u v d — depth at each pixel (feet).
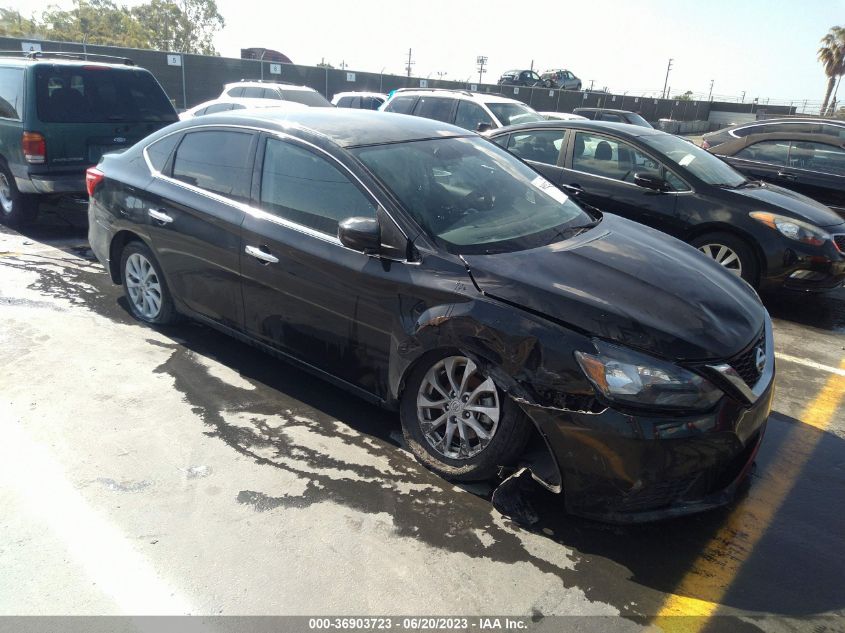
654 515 8.59
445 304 9.61
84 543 8.54
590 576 8.40
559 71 129.08
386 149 11.81
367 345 10.81
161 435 11.07
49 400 11.98
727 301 9.86
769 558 8.94
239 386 12.91
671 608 7.95
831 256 18.44
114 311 16.44
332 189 11.28
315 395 12.71
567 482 8.71
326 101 50.78
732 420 8.61
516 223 11.37
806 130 27.99
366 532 8.97
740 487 10.65
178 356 14.08
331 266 10.96
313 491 9.79
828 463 11.50
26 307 16.40
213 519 9.08
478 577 8.27
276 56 102.37
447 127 14.10
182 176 13.92
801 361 16.28
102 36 170.71
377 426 11.71
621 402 8.27
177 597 7.76
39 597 7.70
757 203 19.13
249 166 12.59
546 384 8.64
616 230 12.23
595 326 8.68
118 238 15.52
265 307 12.34
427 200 10.94
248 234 12.24
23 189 22.49
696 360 8.54
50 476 9.84
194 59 81.20
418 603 7.80
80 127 22.18
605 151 21.44
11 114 22.00
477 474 9.78
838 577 8.63
